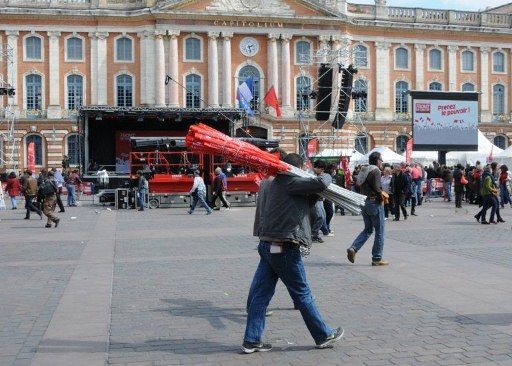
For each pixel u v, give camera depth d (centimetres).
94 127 4162
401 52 6156
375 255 1291
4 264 1364
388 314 896
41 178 3056
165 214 2823
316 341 739
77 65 5516
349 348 743
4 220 2578
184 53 5581
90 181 3562
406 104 6172
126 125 4175
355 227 2125
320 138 5253
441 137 3550
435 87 6238
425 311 910
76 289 1085
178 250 1569
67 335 802
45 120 5453
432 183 3897
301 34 5709
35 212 2717
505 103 6475
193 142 721
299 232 718
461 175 2931
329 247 1590
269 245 723
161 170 3612
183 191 3278
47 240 1816
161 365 689
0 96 5438
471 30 6266
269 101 5231
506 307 929
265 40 5700
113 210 3134
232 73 5647
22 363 695
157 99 5509
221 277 1191
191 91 5606
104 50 5522
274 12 5647
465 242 1667
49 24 5456
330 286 1091
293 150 5716
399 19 6128
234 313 915
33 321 873
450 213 2755
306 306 732
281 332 816
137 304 971
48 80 5488
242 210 3045
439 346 744
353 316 887
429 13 6222
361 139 6050
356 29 5953
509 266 1276
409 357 706
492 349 729
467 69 6338
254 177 3341
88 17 5472
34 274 1235
